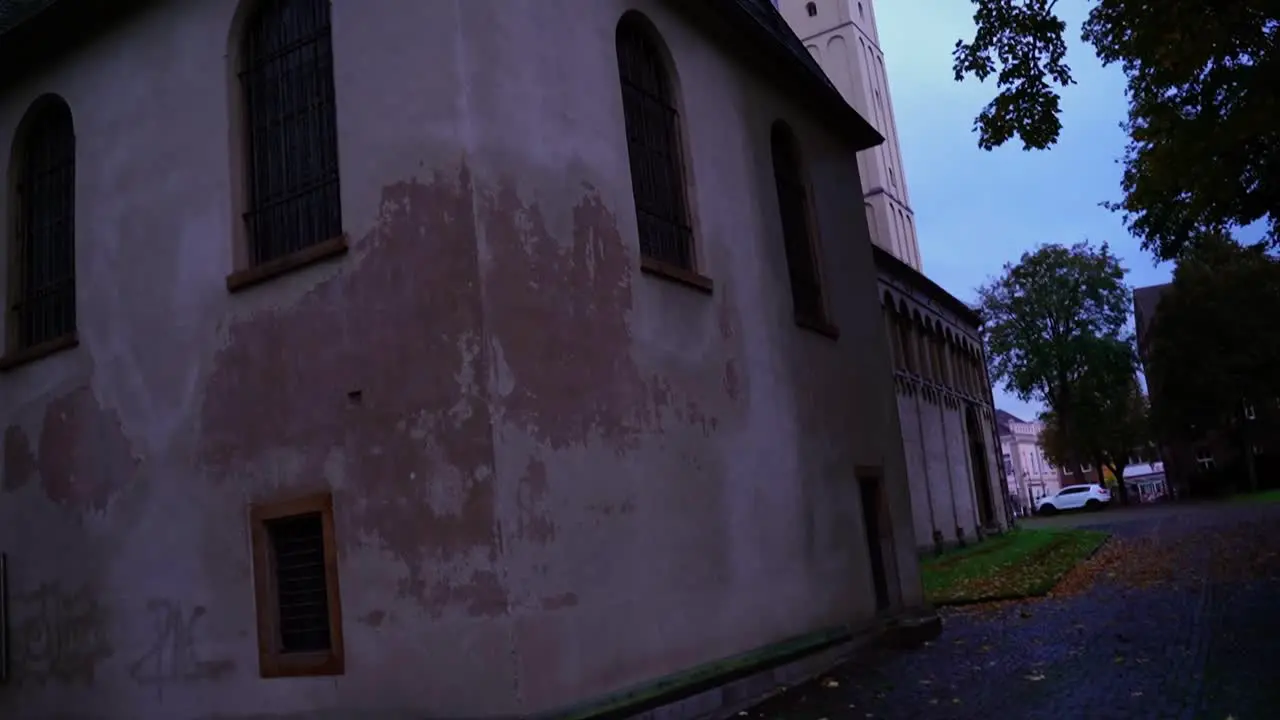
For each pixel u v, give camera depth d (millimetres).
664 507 8703
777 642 9953
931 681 9312
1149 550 22422
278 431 8125
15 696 9766
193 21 9352
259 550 8117
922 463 27656
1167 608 12609
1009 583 17594
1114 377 61625
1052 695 8203
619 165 9039
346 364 7816
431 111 7684
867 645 11414
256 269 8414
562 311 7984
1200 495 57906
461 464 7215
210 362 8688
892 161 49281
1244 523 27453
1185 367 51531
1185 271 51656
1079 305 61844
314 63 8633
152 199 9406
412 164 7691
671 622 8445
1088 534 30422
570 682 7250
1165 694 7828
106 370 9508
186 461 8734
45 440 9930
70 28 10203
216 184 8938
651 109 10141
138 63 9750
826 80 14977
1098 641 10641
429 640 7172
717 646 8984
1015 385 63969
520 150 7914
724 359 10133
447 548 7188
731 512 9672
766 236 11594
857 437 12891
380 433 7562
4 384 10477
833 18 47719
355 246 7871
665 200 10039
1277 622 10594
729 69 11594
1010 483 110062
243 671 8094
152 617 8773
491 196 7594
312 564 7977
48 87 10555
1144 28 11117
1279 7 10195
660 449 8828
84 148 10102
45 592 9672
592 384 8133
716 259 10422
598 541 7840
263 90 8953
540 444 7504
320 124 8492
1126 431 61750
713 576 9164
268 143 8836
